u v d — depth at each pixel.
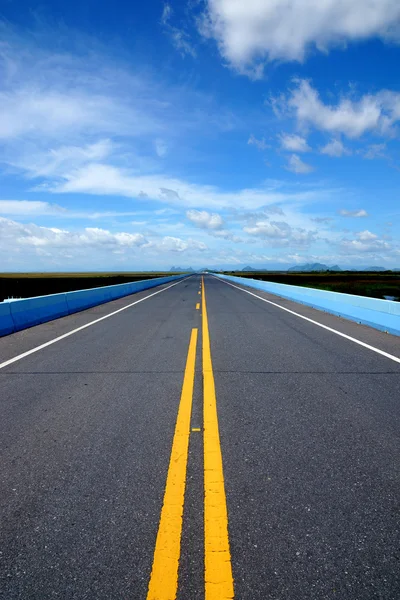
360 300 11.28
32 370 5.96
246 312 14.11
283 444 3.38
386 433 3.62
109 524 2.31
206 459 3.11
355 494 2.62
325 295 14.61
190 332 9.53
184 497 2.58
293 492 2.64
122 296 23.20
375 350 7.34
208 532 2.23
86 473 2.90
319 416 4.03
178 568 1.97
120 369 6.00
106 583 1.88
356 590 1.83
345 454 3.20
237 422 3.87
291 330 9.79
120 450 3.28
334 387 5.03
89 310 15.10
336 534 2.22
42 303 11.80
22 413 4.16
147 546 2.13
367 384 5.16
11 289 31.20
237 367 6.09
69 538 2.20
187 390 4.92
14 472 2.93
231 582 1.87
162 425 3.81
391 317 9.34
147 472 2.91
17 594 1.81
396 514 2.40
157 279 42.78
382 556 2.05
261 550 2.09
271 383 5.21
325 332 9.48
